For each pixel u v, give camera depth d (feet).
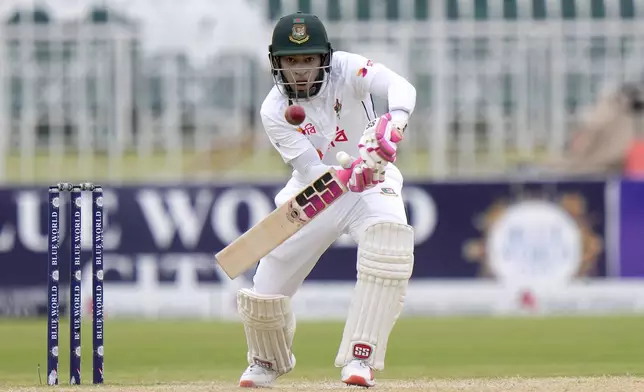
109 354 97.81
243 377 60.59
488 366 87.45
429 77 136.46
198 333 112.57
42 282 123.03
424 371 83.61
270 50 55.72
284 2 136.15
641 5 136.15
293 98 56.49
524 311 123.95
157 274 122.31
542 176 124.98
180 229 121.90
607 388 57.98
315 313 123.34
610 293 123.85
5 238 122.72
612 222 123.34
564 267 123.85
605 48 136.15
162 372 83.97
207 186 121.49
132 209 121.90
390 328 57.77
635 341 103.71
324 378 76.33
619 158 136.67
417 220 123.24
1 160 134.31
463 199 123.13
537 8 136.05
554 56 135.85
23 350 101.60
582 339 105.50
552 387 58.70
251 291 59.11
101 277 62.13
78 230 61.46
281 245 58.13
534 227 123.24
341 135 57.77
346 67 56.59
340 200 57.52
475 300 123.54
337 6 134.10
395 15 134.10
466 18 134.51
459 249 123.24
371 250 56.80
